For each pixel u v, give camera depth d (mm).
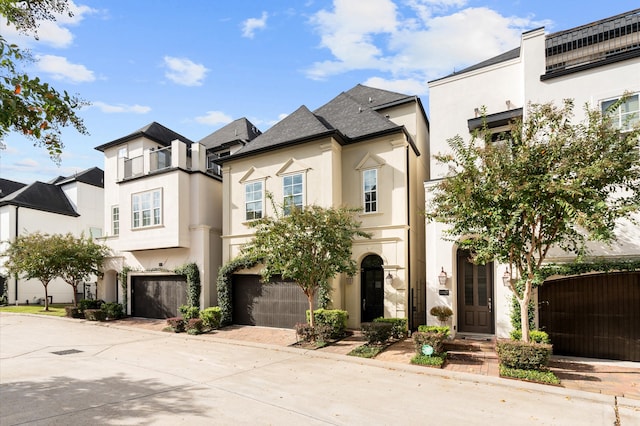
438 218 9008
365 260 14328
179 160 17281
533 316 10094
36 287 26406
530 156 7824
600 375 8188
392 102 16734
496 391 7312
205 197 17625
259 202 15898
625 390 7195
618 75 9711
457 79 13406
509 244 7961
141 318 18625
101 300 20172
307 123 15367
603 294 9859
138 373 8672
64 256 19469
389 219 13680
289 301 14688
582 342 9984
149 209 17844
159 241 17281
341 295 14078
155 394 7109
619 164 7145
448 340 10914
